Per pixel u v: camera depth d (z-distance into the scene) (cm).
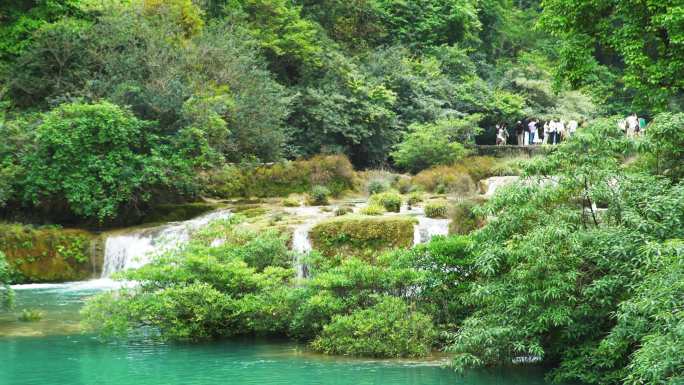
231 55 3756
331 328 1501
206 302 1623
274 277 1692
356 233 2409
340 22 5766
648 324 1098
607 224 1327
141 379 1329
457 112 5284
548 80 6247
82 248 2830
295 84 4897
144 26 3578
